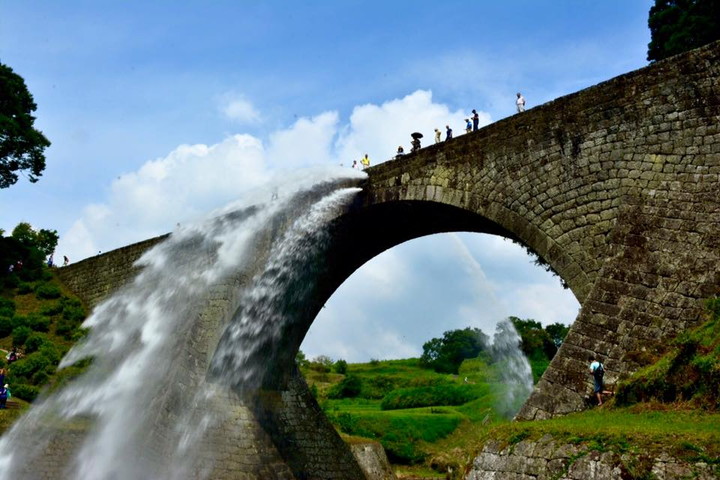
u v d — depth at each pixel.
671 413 11.33
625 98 17.14
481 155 20.03
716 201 14.67
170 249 30.94
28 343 33.12
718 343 11.80
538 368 60.12
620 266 15.06
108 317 32.75
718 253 13.96
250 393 28.61
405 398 58.56
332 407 57.19
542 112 18.81
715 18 29.97
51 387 29.41
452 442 43.34
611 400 12.99
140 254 33.28
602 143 17.33
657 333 13.84
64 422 26.36
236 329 27.06
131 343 30.12
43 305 37.31
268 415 28.78
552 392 14.26
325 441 30.12
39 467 24.27
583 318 14.86
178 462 25.25
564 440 10.34
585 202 17.28
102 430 26.53
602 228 16.78
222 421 27.03
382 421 44.88
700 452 8.66
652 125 16.48
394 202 22.33
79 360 31.44
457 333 85.94
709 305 13.20
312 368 93.81
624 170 16.67
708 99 15.72
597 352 14.29
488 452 11.78
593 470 9.54
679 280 14.12
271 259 26.05
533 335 63.78
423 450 42.22
